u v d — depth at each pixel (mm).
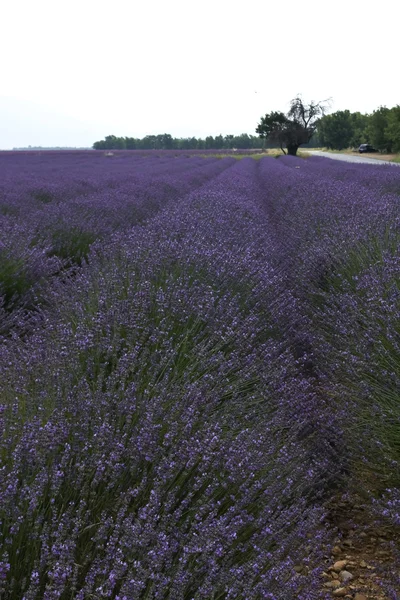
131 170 25391
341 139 91562
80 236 7535
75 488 1804
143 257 4629
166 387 2701
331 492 2756
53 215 8008
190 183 18281
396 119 56500
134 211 10289
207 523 1776
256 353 3443
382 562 2289
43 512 1662
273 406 2916
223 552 1707
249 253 5227
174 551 1686
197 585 1639
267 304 4309
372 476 2805
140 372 2863
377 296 3814
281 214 10711
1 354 3156
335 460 2863
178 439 2197
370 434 2838
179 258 4590
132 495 1824
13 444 2035
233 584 1611
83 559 1659
